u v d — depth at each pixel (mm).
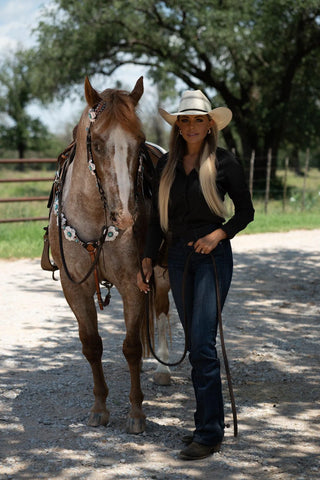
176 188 3105
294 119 27297
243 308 6562
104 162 2959
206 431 3072
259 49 23688
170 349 5055
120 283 3434
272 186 26328
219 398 3078
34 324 5863
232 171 3076
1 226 12422
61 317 6164
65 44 24625
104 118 2947
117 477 2859
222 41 21703
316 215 16656
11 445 3229
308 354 4902
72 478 2848
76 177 3375
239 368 4535
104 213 3324
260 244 11461
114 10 22812
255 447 3191
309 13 24312
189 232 3131
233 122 26953
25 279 8156
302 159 53125
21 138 58219
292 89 28047
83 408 3771
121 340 5344
